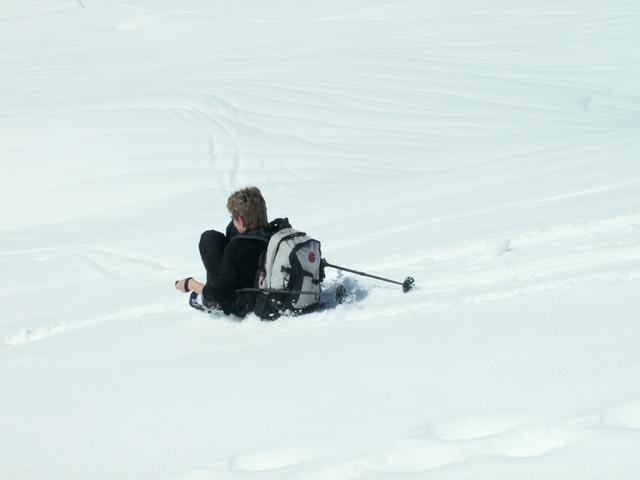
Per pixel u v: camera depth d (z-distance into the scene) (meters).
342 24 66.50
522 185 17.75
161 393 7.69
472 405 5.49
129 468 5.99
